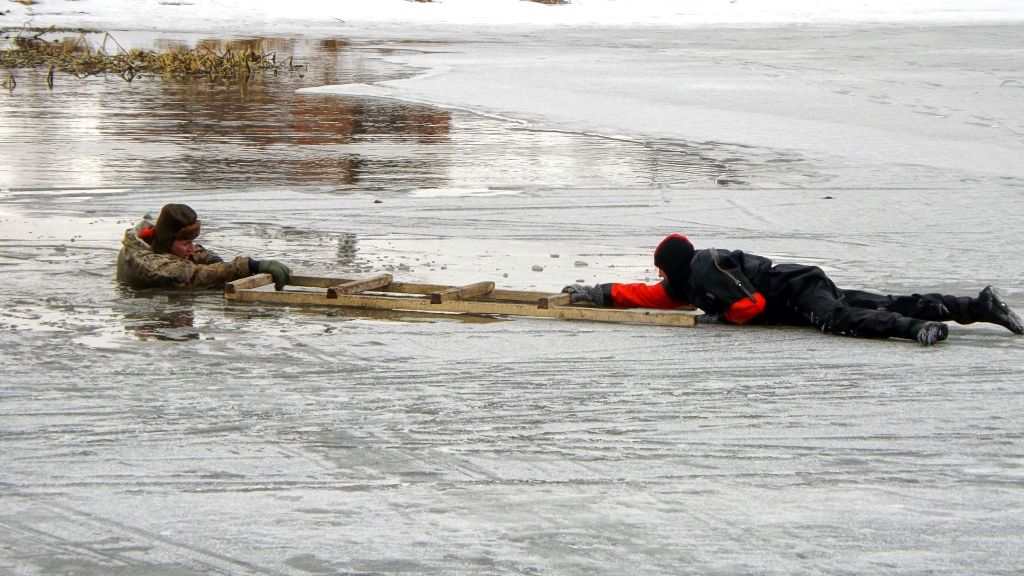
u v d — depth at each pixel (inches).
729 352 543.8
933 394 478.0
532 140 1403.8
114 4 4249.5
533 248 800.9
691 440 420.5
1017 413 453.1
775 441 419.8
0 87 2021.4
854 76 2283.5
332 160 1218.6
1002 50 3093.0
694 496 368.8
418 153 1282.0
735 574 315.0
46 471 390.9
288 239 822.5
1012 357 538.0
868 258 772.0
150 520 350.9
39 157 1205.7
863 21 4640.8
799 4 5216.5
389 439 421.4
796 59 2753.4
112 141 1343.5
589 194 1026.7
